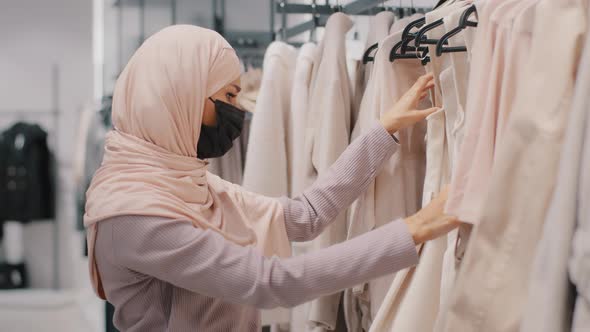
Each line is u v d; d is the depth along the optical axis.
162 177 1.33
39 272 5.85
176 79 1.35
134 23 3.95
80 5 5.93
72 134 5.93
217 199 1.45
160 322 1.36
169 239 1.25
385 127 1.51
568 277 0.91
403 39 1.49
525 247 1.03
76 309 5.35
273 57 2.05
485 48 1.16
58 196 5.88
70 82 5.93
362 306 1.71
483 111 1.16
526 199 1.02
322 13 2.29
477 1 1.23
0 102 5.86
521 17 1.08
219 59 1.42
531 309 0.95
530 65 1.02
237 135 1.47
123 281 1.34
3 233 5.61
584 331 0.88
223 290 1.24
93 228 1.33
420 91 1.49
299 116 1.96
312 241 1.79
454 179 1.17
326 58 1.79
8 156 5.50
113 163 1.37
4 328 4.94
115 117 1.41
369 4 2.03
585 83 0.91
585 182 0.89
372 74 1.68
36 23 5.89
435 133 1.42
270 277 1.23
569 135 0.92
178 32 1.39
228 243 1.27
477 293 1.07
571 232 0.91
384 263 1.20
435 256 1.39
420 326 1.39
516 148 1.03
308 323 1.78
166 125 1.35
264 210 1.55
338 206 1.56
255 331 1.46
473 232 1.08
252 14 3.02
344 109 1.75
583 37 0.99
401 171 1.60
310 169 1.84
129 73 1.39
